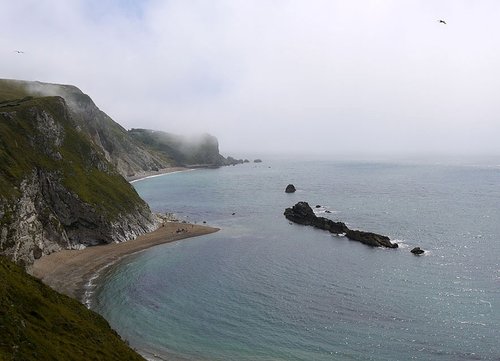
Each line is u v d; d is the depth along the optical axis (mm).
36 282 55250
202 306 77938
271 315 73688
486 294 80250
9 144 110000
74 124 154500
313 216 150875
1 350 35156
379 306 75938
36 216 102312
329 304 77562
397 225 145125
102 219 120062
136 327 69375
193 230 138125
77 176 127562
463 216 159375
